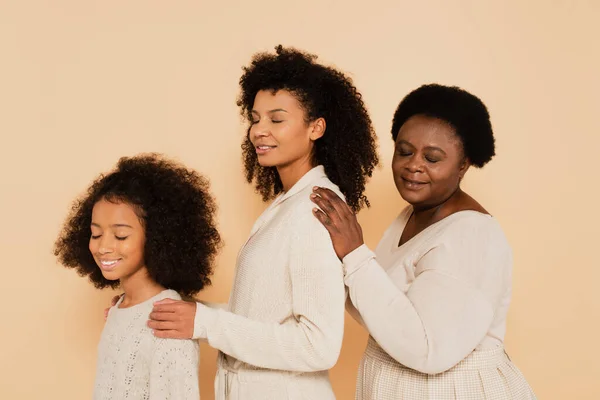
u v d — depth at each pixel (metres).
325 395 1.43
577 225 2.46
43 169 2.39
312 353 1.31
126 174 1.45
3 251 2.39
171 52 2.41
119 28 2.40
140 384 1.36
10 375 2.41
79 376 2.43
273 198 1.73
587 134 2.46
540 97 2.45
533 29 2.45
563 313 2.47
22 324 2.40
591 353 2.48
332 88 1.45
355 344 2.54
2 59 2.38
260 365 1.34
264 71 1.44
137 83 2.40
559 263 2.47
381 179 2.48
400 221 1.68
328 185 1.44
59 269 2.40
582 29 2.45
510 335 2.48
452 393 1.43
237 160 2.41
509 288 1.51
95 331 2.42
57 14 2.38
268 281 1.37
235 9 2.42
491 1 2.45
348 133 1.47
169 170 1.50
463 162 1.55
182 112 2.41
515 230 2.46
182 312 1.33
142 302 1.42
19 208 2.39
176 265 1.45
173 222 1.44
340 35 2.45
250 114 1.56
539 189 2.46
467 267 1.40
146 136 2.41
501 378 1.48
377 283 1.37
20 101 2.38
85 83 2.39
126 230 1.39
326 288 1.32
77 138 2.39
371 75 2.45
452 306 1.36
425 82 2.45
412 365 1.37
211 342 1.34
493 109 2.44
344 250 1.37
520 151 2.45
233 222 2.42
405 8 2.45
